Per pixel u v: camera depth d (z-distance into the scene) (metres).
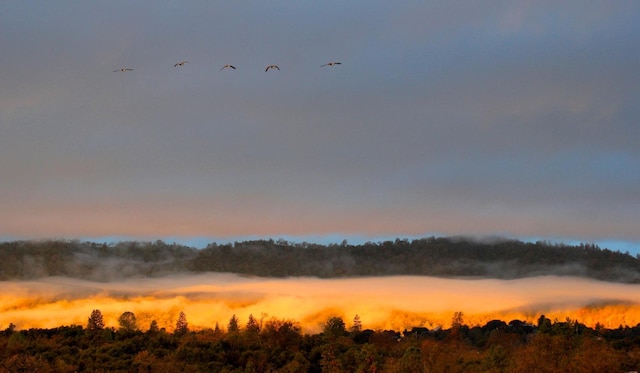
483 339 198.00
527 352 119.94
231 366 132.00
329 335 174.75
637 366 111.12
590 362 109.44
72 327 168.25
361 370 127.06
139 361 124.88
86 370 120.06
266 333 164.88
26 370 116.38
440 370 125.75
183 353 133.88
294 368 133.12
